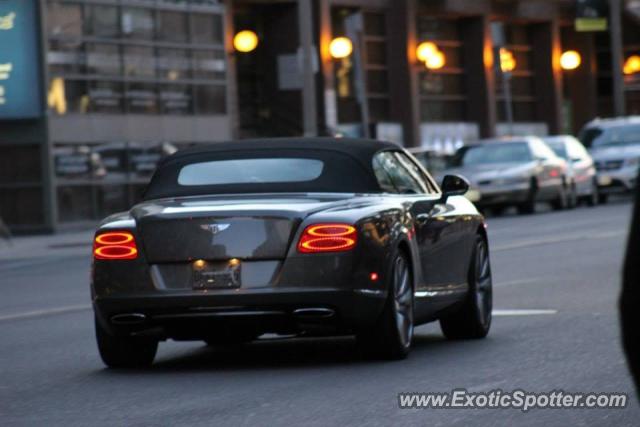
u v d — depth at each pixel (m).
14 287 41.91
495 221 69.75
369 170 22.28
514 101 112.69
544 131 114.88
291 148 22.62
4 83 70.81
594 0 106.88
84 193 73.25
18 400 18.84
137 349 21.77
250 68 89.06
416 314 22.14
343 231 20.34
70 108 72.69
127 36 75.81
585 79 122.56
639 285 8.76
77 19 73.12
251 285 20.31
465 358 21.59
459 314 24.34
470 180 74.75
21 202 72.06
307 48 72.62
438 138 101.88
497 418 16.17
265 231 20.34
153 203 21.70
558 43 114.62
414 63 98.88
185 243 20.45
